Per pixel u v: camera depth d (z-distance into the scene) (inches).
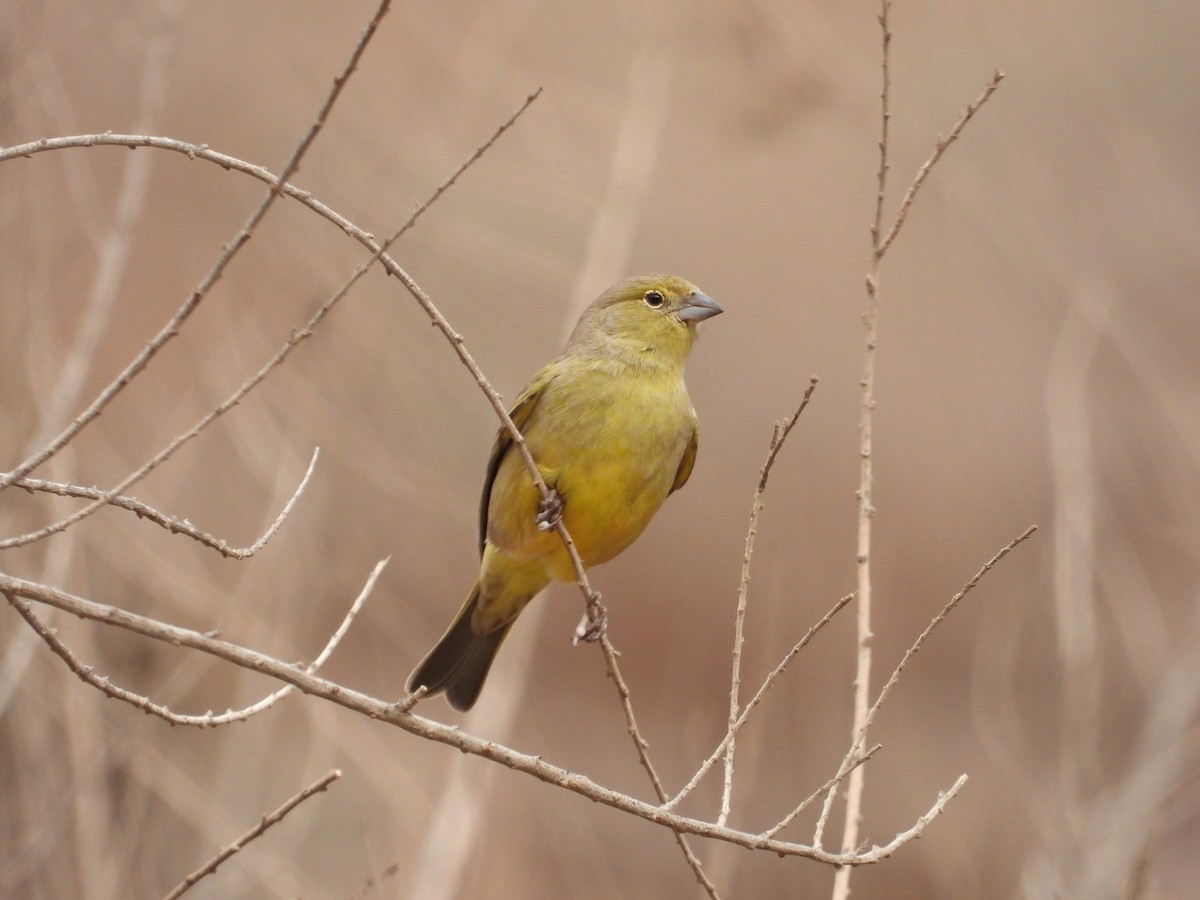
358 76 581.9
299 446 493.7
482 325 561.9
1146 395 591.8
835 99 596.1
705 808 486.3
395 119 574.6
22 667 378.0
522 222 594.9
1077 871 458.6
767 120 600.4
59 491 222.4
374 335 520.4
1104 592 553.9
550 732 644.1
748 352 778.2
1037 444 736.3
